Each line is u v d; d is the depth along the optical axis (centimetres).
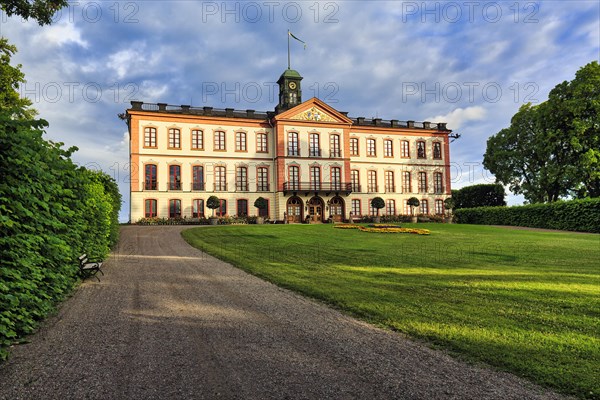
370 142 4412
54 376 392
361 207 4306
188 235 2080
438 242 1842
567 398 357
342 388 372
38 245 545
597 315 629
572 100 3161
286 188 3906
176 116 3716
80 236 869
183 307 676
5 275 430
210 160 3816
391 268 1116
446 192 4644
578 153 3241
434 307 672
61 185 635
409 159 4531
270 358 447
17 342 482
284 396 354
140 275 981
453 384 383
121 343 490
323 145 4100
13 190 444
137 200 3550
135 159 3578
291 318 616
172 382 381
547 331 545
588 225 2677
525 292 794
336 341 509
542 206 3112
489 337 518
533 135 3700
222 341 504
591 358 447
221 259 1287
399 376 400
